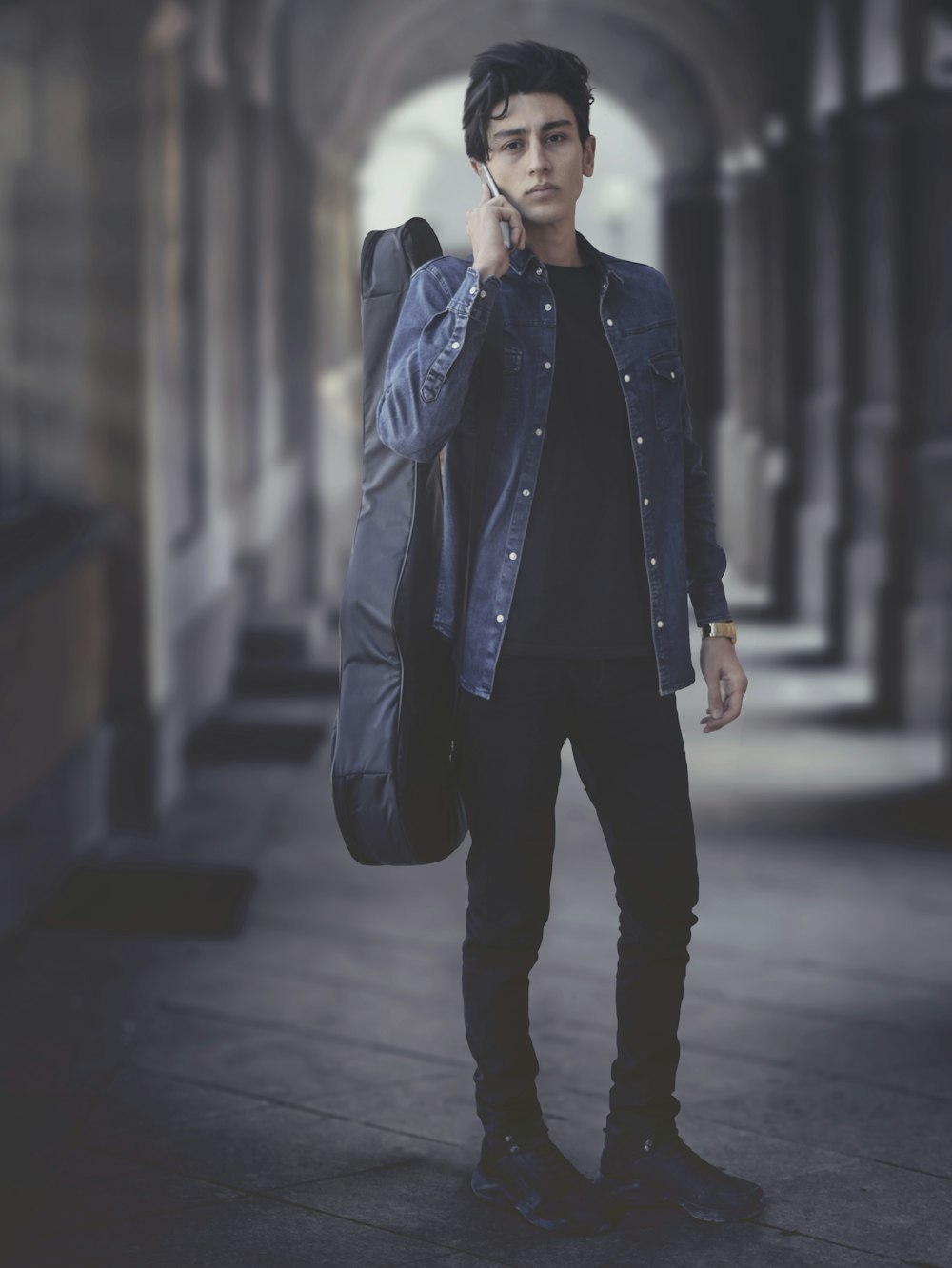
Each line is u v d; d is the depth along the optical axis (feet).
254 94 35.70
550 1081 11.43
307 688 32.22
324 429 41.60
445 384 7.75
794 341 42.65
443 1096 11.09
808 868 18.65
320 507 41.24
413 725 8.15
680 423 8.70
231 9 33.22
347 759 8.18
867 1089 11.23
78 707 19.89
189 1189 9.40
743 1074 11.57
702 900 17.17
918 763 25.43
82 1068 11.72
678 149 57.41
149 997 13.67
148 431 21.74
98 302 21.36
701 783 23.84
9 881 16.08
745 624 42.01
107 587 21.58
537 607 8.36
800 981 14.10
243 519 35.42
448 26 55.42
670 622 8.55
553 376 8.33
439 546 8.28
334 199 47.32
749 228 50.80
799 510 42.19
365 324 8.30
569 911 16.80
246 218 35.65
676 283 57.57
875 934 15.78
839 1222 8.89
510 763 8.45
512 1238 8.64
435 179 94.99
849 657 35.40
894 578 29.71
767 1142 10.16
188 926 16.21
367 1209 9.06
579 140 8.36
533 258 8.35
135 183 21.42
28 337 21.27
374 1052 12.11
